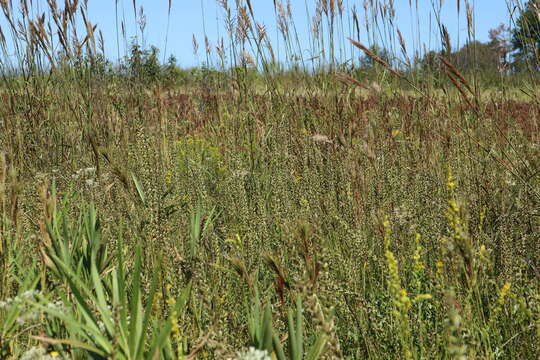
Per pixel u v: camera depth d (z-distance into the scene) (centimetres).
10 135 387
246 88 538
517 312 249
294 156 450
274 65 530
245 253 291
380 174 377
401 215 308
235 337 229
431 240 303
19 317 208
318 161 423
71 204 341
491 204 323
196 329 225
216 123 607
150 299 184
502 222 294
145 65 537
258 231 324
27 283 236
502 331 249
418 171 398
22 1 478
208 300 225
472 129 401
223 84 602
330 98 478
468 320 211
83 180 371
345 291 244
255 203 371
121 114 467
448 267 244
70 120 472
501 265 273
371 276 298
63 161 455
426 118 445
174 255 252
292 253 244
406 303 205
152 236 265
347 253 304
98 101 471
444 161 398
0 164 260
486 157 372
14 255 270
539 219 318
